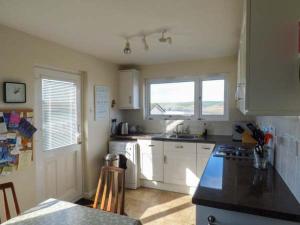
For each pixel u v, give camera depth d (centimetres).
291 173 136
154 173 366
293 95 100
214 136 369
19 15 196
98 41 272
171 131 412
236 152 247
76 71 323
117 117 419
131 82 408
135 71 412
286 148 149
